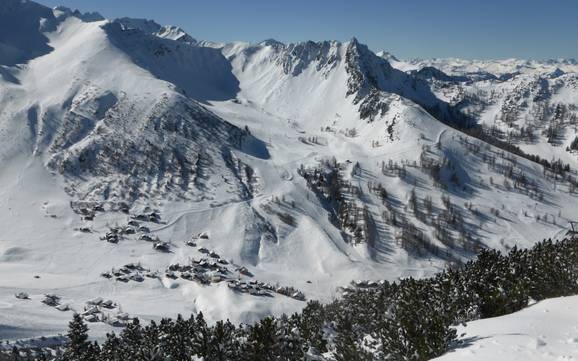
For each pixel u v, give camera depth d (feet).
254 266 649.20
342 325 134.62
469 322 106.63
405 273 645.51
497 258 157.28
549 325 90.89
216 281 549.13
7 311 400.47
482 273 138.72
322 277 631.56
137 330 258.57
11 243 629.92
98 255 618.03
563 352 72.84
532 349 76.07
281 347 99.71
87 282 531.91
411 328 91.25
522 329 90.33
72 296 492.54
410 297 116.57
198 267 600.39
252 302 490.08
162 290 531.50
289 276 629.92
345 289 563.07
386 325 99.14
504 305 119.14
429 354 87.20
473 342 86.17
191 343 107.65
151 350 104.83
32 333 366.43
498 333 90.02
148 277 560.20
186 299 513.86
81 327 292.81
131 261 609.83
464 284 129.90
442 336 88.48
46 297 460.96
